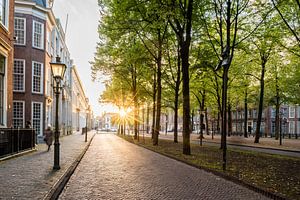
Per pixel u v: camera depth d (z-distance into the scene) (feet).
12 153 54.39
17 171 38.40
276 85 129.39
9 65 67.26
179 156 61.00
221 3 65.00
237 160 55.57
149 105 158.40
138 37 89.61
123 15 68.33
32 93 101.76
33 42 102.58
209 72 89.10
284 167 46.78
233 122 279.28
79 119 310.24
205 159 56.39
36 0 106.63
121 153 72.38
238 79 117.29
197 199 26.66
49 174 36.35
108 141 129.59
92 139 144.97
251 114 249.55
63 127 162.20
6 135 52.06
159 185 32.71
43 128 105.09
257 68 117.39
